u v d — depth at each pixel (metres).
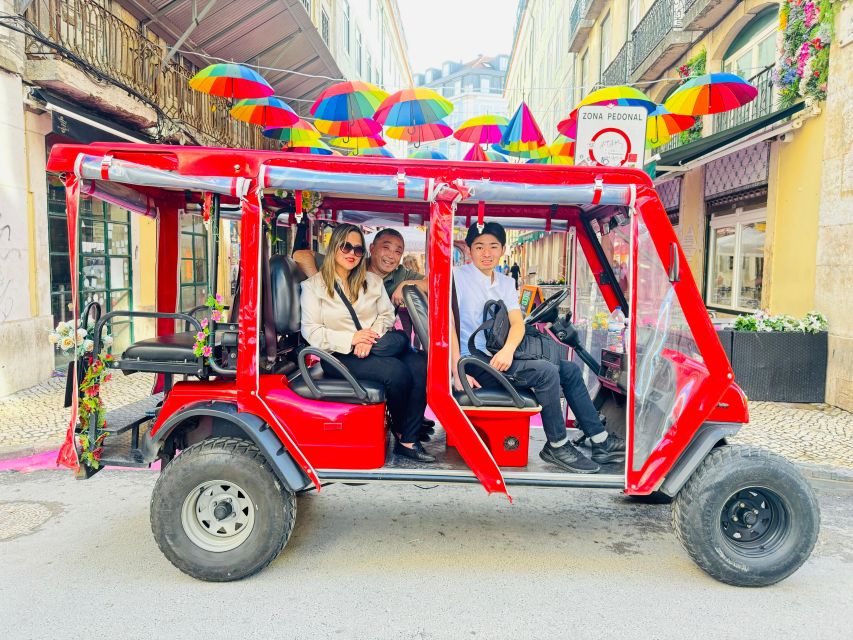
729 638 2.52
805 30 7.19
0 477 4.43
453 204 2.94
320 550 3.31
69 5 7.41
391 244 4.66
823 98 6.88
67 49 7.03
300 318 3.37
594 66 18.61
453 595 2.84
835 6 6.66
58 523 3.62
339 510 3.90
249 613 2.66
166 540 2.87
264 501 2.87
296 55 12.40
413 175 2.91
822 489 4.44
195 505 2.93
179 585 2.90
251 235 2.91
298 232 4.20
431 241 2.94
